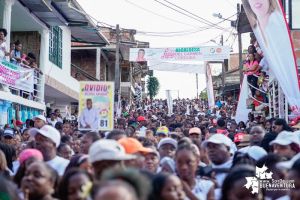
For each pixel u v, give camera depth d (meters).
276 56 10.69
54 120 16.42
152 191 3.91
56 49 20.59
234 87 33.97
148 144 6.95
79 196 4.19
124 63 38.09
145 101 48.53
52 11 16.17
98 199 2.65
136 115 26.83
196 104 42.00
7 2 14.49
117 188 2.67
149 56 25.59
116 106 26.02
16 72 13.91
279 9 10.74
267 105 15.89
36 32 18.34
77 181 4.23
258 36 11.04
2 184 2.92
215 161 5.92
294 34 13.91
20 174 5.37
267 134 7.00
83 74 30.42
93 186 3.64
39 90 17.42
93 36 24.17
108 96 9.77
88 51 32.03
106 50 32.19
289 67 10.62
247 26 18.06
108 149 4.43
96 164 4.48
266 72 16.03
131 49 25.58
